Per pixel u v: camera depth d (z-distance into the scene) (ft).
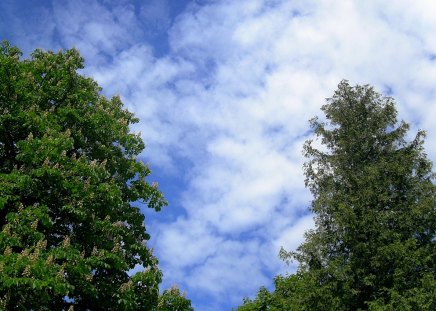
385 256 77.30
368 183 84.58
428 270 78.48
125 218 61.41
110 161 62.80
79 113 62.69
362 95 96.17
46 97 61.62
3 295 44.24
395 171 85.46
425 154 87.45
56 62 67.15
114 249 53.36
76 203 53.57
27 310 45.78
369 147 90.94
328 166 90.74
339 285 78.84
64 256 46.75
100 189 54.29
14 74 58.18
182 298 56.13
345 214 80.94
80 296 52.54
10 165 56.24
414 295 73.67
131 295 51.80
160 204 63.87
